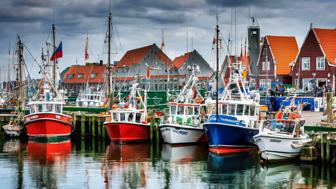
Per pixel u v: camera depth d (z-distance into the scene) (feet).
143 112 141.38
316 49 203.62
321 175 94.17
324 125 117.70
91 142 146.20
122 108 140.46
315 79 203.31
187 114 134.21
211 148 118.32
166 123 131.95
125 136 137.08
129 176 97.35
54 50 183.01
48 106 150.20
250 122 121.80
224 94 128.26
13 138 156.25
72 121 159.22
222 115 117.39
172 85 319.06
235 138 115.55
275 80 224.33
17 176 98.17
